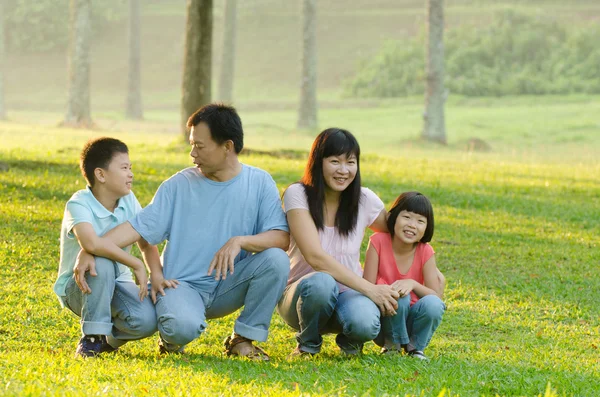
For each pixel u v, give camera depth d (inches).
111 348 263.7
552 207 636.1
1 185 532.1
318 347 267.4
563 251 486.6
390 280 275.6
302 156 887.1
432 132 1355.8
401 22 2532.0
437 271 276.4
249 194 264.4
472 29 2119.8
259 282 255.3
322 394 202.2
